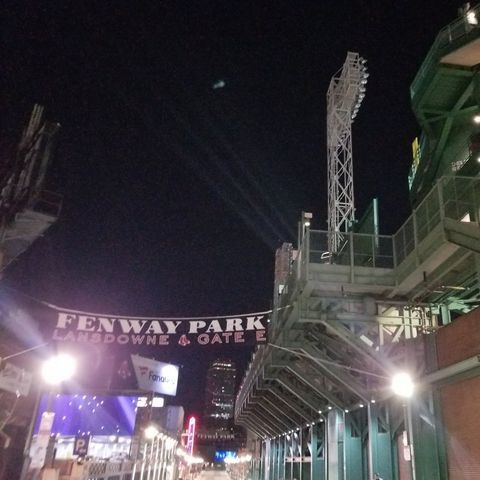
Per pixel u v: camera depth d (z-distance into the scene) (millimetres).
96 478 20672
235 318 23594
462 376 14234
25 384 16734
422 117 28172
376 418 22344
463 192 16797
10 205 14773
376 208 21938
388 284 19781
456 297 20109
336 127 39031
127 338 22422
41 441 17312
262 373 33250
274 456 53594
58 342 21375
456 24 24984
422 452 15844
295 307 20344
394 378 15977
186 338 23188
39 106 15781
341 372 23125
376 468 21469
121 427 47281
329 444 28844
